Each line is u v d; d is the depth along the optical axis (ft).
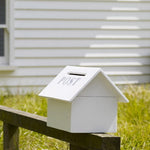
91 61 29.19
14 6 27.71
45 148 13.38
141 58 30.22
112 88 7.06
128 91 22.26
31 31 28.04
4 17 28.66
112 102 7.16
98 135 6.84
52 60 28.43
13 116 9.79
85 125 7.07
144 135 14.83
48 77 28.43
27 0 27.91
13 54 27.81
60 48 28.55
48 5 28.25
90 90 7.04
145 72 30.30
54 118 7.46
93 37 29.14
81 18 28.86
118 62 29.76
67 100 6.81
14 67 27.50
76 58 28.89
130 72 29.99
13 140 10.16
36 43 28.14
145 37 30.19
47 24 28.27
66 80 7.39
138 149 13.64
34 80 28.14
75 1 28.71
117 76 29.76
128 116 17.84
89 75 6.99
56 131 8.05
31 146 13.28
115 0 29.43
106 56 29.45
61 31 28.55
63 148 13.07
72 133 7.55
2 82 27.58
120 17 29.66
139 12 29.99
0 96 21.58
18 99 21.16
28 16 27.96
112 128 7.20
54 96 7.21
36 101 20.17
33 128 8.92
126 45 29.84
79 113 7.04
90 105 7.06
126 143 13.97
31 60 28.09
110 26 29.45
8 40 28.04
